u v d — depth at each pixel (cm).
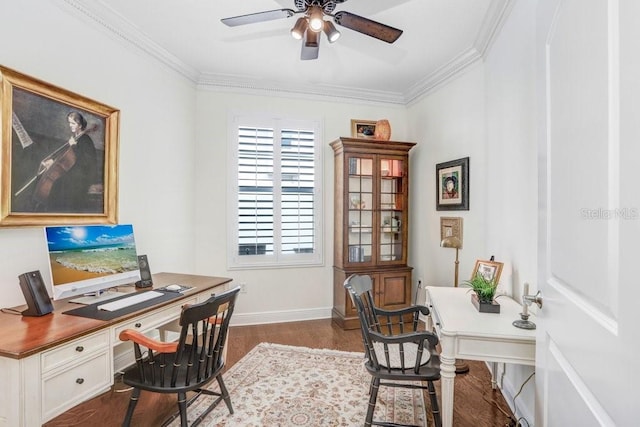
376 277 371
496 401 220
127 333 160
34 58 192
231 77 355
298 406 212
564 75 100
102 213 236
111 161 242
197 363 184
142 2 228
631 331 64
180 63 319
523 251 200
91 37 229
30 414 126
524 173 198
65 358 139
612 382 71
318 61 321
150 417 203
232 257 367
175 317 207
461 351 162
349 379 247
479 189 282
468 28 259
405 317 375
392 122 412
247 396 223
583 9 87
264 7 235
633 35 65
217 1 229
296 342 319
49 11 200
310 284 391
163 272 302
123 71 258
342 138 361
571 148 95
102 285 205
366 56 308
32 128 188
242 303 372
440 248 344
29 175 187
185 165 339
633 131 65
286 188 382
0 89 172
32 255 193
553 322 109
